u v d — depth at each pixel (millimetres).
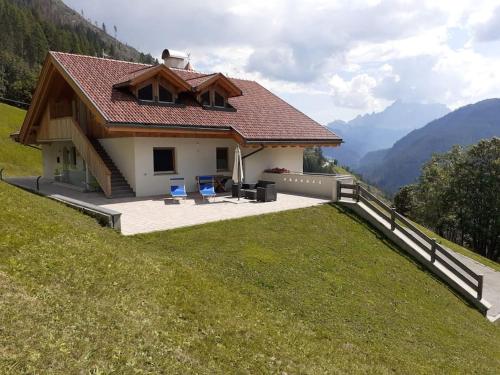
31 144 27000
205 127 20312
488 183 47156
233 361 6105
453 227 53344
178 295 7816
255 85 29641
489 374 8922
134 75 20219
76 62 20703
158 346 5762
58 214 11234
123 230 12531
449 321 11727
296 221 15695
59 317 5621
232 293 8891
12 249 7402
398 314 10805
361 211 17703
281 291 9992
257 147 23766
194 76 25641
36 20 141500
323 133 26281
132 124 17562
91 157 19422
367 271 13094
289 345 7191
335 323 9117
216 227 13648
